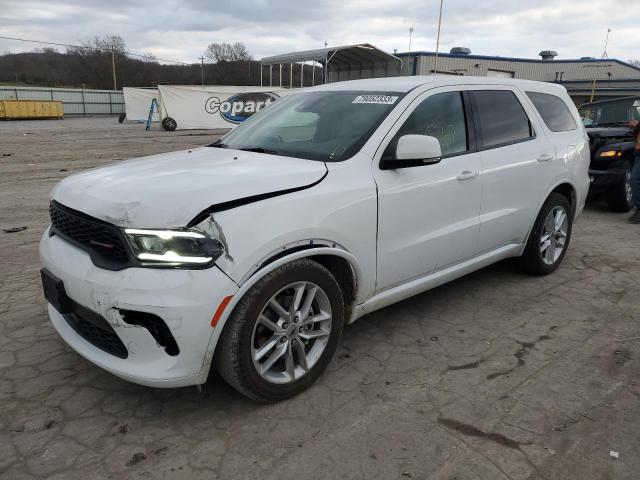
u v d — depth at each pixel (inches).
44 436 100.7
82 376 121.3
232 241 95.9
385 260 126.3
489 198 153.4
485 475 91.3
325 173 114.8
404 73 1277.1
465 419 106.5
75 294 101.1
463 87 153.1
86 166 497.7
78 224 104.9
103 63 2760.8
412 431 102.7
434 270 143.1
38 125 1289.4
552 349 135.9
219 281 94.3
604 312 159.0
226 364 101.7
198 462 94.3
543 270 186.7
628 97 366.3
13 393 114.2
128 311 94.3
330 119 138.8
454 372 124.4
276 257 103.7
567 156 183.6
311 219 107.1
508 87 169.9
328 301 114.3
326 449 97.7
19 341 136.6
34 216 276.8
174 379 97.0
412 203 129.5
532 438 100.8
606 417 107.3
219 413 108.4
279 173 110.4
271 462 94.3
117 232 95.3
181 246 93.1
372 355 132.2
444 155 141.7
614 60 1525.6
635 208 301.0
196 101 1088.2
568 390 117.0
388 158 125.5
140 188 102.2
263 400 109.1
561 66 1508.4
